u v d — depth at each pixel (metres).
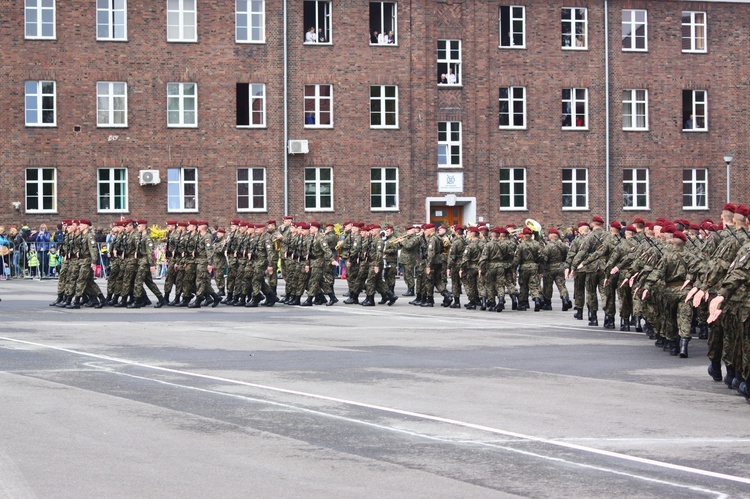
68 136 56.19
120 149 56.72
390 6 59.94
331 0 58.91
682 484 10.61
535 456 11.86
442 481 10.66
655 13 62.66
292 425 13.65
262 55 58.22
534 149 61.38
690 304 21.56
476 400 15.77
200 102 57.53
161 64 57.12
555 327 28.81
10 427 13.38
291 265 37.25
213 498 9.93
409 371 19.05
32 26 56.00
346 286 49.28
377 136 59.50
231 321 29.98
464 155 60.56
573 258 32.19
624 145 62.44
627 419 14.29
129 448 12.17
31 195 56.03
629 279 24.69
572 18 61.88
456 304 37.53
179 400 15.57
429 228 37.47
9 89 55.56
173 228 36.91
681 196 63.16
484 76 60.78
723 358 16.80
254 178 58.38
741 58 63.81
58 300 35.47
